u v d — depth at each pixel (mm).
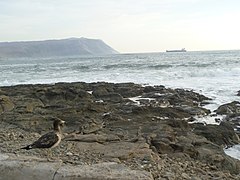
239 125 15797
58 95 22125
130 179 6590
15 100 20125
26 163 7305
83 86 28016
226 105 19250
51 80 39906
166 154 10172
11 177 7074
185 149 10555
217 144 12648
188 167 8625
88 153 8695
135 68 51281
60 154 8523
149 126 13953
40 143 7730
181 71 41188
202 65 49281
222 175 8305
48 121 14820
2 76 47156
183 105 20312
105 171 6910
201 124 15453
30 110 17281
